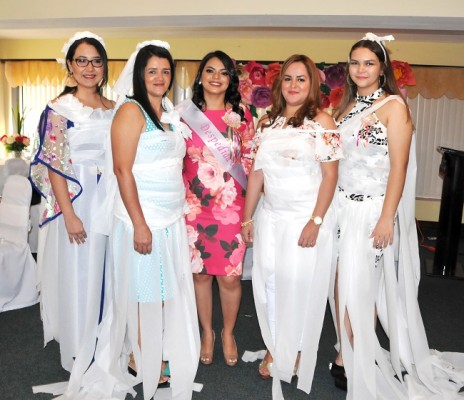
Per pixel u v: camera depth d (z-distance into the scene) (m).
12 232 3.08
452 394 2.06
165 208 1.96
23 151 5.92
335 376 2.19
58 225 2.13
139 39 6.23
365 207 1.98
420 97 6.15
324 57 6.10
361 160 1.96
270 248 2.08
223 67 2.15
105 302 2.22
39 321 2.83
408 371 2.17
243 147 2.25
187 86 6.23
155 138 1.88
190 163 2.20
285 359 2.08
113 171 1.93
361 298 1.98
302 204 2.00
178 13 3.18
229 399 2.07
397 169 1.90
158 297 1.97
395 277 2.01
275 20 3.27
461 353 2.45
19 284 3.04
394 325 2.03
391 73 1.98
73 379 2.06
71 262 2.11
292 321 2.05
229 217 2.22
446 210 4.04
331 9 3.07
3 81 6.65
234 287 2.30
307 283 2.03
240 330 2.80
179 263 2.04
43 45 6.48
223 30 5.54
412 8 3.01
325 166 1.94
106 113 2.11
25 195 3.15
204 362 2.35
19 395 2.05
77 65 2.03
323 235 2.01
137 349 2.04
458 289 3.73
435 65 5.97
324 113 1.98
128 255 1.95
